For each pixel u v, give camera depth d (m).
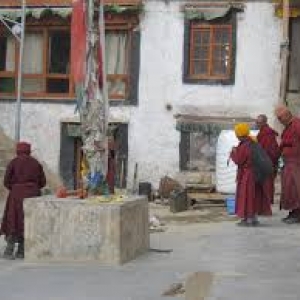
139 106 29.64
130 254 13.04
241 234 15.81
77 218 12.79
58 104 30.55
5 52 31.44
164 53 29.38
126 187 29.58
